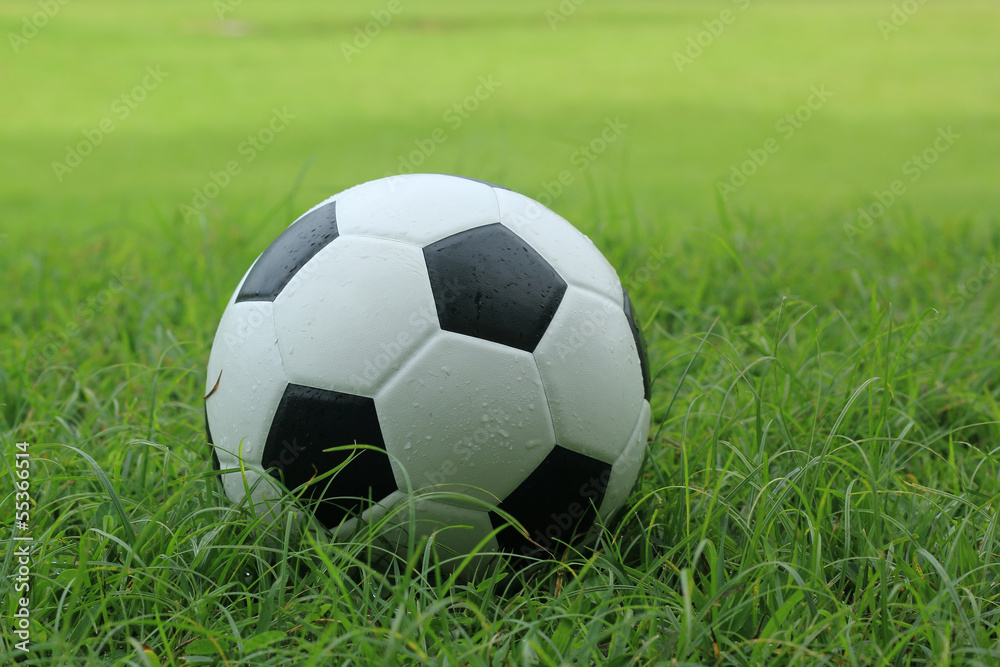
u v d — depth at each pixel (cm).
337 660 181
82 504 246
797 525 222
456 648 181
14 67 1686
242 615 202
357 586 198
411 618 186
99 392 333
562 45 2191
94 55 1869
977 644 179
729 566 214
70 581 197
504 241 206
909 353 329
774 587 196
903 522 231
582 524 217
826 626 186
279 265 215
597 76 1711
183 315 426
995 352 363
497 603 206
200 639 184
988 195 778
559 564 212
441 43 2244
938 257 513
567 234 224
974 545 225
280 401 203
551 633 196
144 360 367
